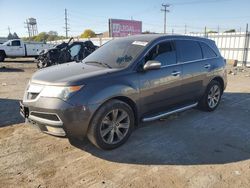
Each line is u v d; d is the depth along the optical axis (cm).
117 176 347
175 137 474
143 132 495
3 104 692
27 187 322
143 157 399
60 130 378
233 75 1359
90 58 514
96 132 392
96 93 386
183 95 534
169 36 524
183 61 530
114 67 447
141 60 454
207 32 2364
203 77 577
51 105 371
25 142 446
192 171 360
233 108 668
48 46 2481
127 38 537
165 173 355
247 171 362
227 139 470
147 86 453
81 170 361
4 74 1369
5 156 396
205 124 543
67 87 373
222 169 367
